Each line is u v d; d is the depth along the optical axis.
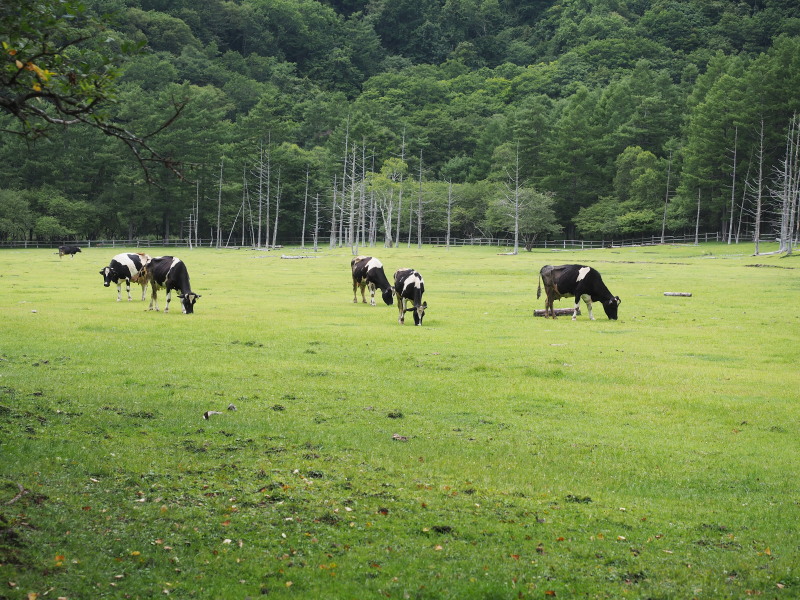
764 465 11.97
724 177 104.12
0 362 17.69
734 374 18.97
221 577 7.59
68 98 8.38
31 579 7.11
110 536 8.25
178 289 29.27
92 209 109.56
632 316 31.22
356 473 10.95
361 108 165.12
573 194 120.88
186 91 114.69
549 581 7.79
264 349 21.14
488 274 57.50
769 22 196.25
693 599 7.54
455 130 159.25
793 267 58.62
